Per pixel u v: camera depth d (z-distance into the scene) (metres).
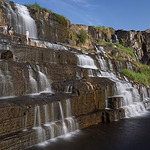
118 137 9.70
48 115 9.41
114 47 35.47
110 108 13.54
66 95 11.15
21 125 8.17
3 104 8.05
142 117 13.77
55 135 9.10
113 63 23.86
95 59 20.81
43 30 24.39
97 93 12.99
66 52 17.36
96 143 8.81
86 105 11.98
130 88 16.77
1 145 6.80
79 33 33.16
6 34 16.59
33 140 8.05
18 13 22.06
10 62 10.88
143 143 9.05
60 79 13.72
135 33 45.62
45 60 14.87
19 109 8.11
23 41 16.59
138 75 24.98
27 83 11.11
